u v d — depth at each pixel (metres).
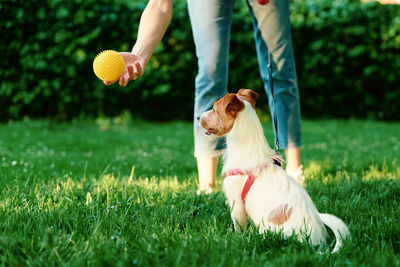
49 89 8.59
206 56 3.35
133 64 2.87
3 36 8.24
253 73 9.58
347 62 9.93
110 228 2.45
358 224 2.66
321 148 6.48
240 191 2.59
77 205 2.94
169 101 9.72
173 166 4.78
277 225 2.38
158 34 3.11
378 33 9.78
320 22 9.59
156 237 2.33
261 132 2.66
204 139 3.49
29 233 2.41
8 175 3.96
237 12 9.49
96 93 8.88
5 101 8.73
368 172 4.42
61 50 8.45
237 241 2.29
